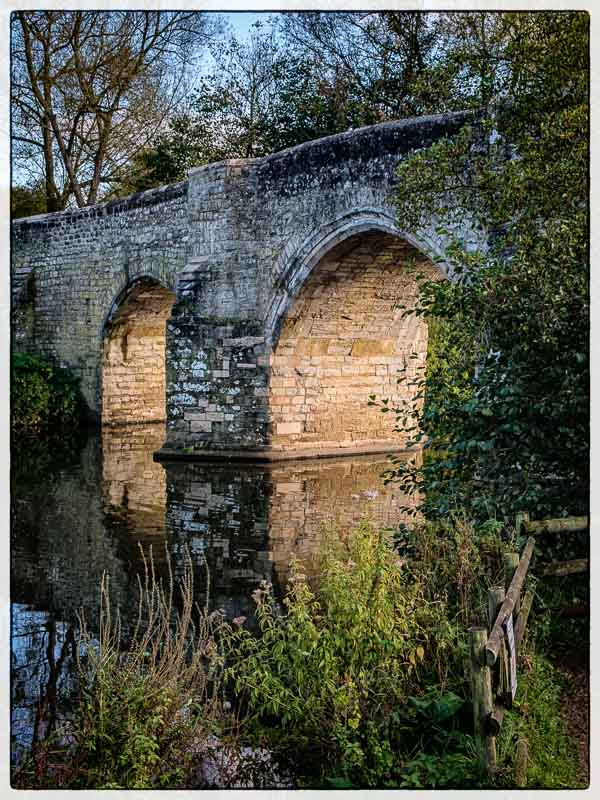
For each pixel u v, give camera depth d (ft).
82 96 86.99
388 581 19.89
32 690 20.99
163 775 16.74
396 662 18.78
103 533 37.22
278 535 36.29
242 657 22.18
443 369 28.04
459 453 26.76
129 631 25.40
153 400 81.51
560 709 18.78
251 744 18.33
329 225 51.26
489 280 26.23
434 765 16.53
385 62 64.18
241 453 56.54
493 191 29.63
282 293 54.85
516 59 27.35
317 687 18.49
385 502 42.96
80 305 77.87
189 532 37.17
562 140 26.07
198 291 59.06
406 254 52.75
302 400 58.08
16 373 74.84
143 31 83.61
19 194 93.09
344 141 49.90
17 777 16.72
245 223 57.06
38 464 56.70
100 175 91.35
